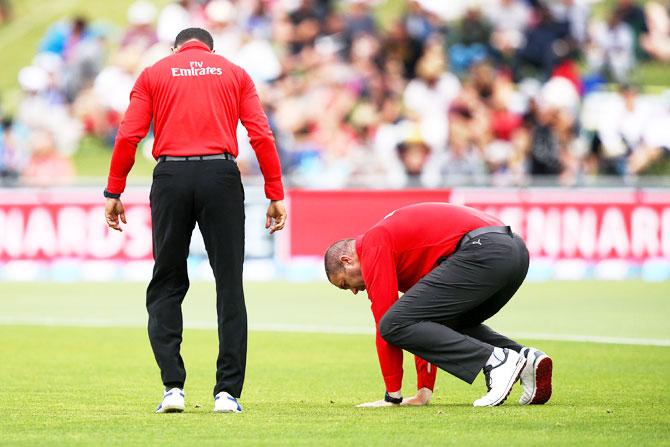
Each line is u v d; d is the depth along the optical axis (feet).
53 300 175.63
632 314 152.46
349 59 261.85
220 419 69.26
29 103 266.16
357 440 61.05
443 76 249.75
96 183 216.95
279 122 250.16
